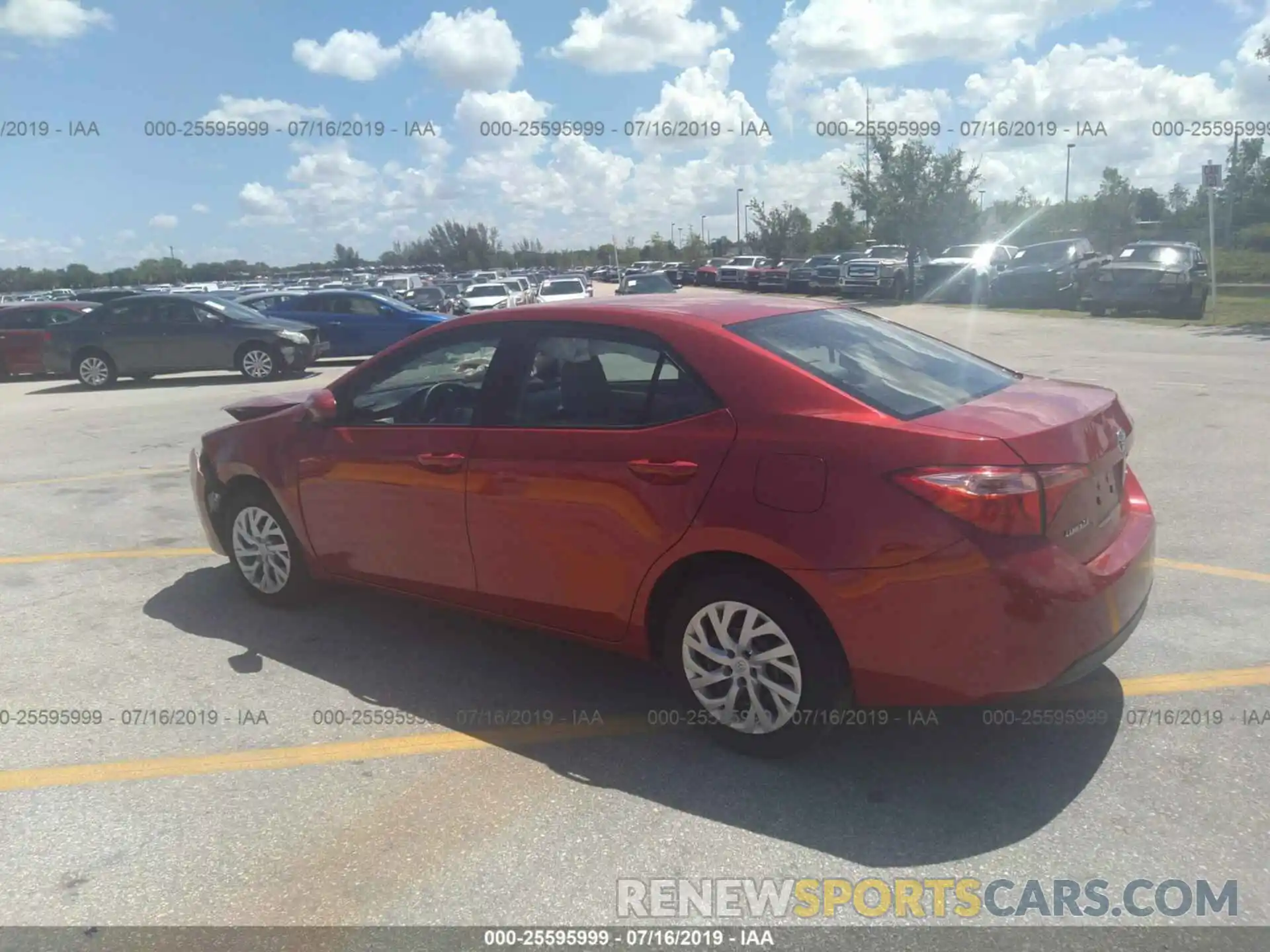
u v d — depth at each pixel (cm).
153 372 1772
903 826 330
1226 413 988
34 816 351
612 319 402
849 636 335
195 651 491
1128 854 312
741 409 359
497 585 427
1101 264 2450
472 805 351
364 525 472
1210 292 2530
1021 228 5206
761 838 326
